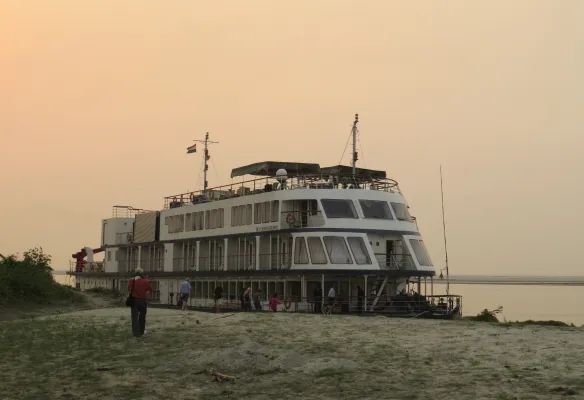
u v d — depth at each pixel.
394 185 46.50
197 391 16.56
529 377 16.39
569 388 15.05
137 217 64.56
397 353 20.78
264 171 51.06
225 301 48.84
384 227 42.88
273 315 34.50
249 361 19.52
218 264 50.84
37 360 21.42
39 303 50.84
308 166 50.75
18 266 52.81
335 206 42.50
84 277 77.12
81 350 23.19
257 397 15.74
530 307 112.94
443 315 41.12
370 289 42.50
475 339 23.28
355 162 50.00
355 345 22.67
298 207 44.16
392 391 15.62
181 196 59.62
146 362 20.34
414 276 42.62
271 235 45.00
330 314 37.91
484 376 16.73
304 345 22.81
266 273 44.41
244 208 47.91
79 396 16.41
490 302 130.38
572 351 19.95
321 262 41.22
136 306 25.81
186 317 34.31
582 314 90.25
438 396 14.98
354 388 16.05
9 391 17.11
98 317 36.41
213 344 23.38
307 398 15.41
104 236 73.44
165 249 57.72
